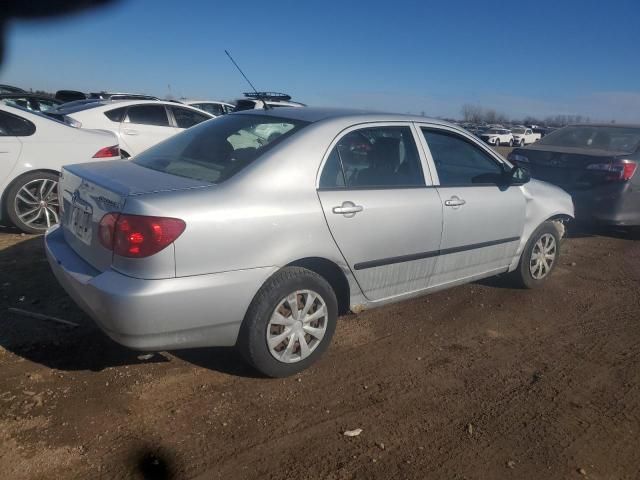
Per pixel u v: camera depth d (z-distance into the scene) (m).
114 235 2.88
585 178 6.93
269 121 3.74
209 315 2.98
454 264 4.27
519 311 4.75
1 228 6.30
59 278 3.34
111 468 2.54
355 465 2.68
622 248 7.14
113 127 9.02
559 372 3.72
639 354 4.05
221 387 3.26
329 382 3.41
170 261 2.82
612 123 7.80
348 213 3.44
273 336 3.26
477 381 3.54
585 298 5.18
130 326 2.81
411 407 3.20
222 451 2.71
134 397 3.09
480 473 2.68
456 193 4.15
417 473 2.65
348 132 3.63
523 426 3.08
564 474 2.70
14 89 18.28
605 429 3.10
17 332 3.72
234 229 2.98
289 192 3.23
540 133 48.66
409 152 3.99
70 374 3.27
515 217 4.69
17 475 2.46
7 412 2.88
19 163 5.92
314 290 3.36
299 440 2.84
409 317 4.48
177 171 3.40
